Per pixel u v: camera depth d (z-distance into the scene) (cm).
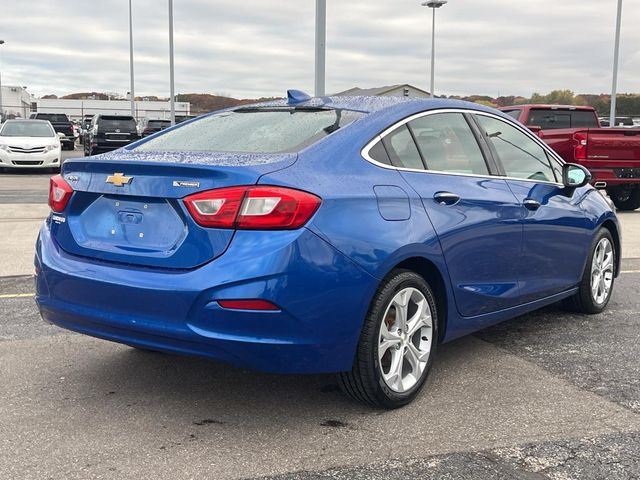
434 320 383
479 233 405
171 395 384
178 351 319
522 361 448
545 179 499
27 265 715
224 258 308
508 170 458
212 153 357
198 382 405
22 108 6284
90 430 337
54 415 355
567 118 1402
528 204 453
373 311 342
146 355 453
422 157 394
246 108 450
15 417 352
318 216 317
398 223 351
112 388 394
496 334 512
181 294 309
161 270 323
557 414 360
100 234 353
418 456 312
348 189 336
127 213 343
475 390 395
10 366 427
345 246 323
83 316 343
